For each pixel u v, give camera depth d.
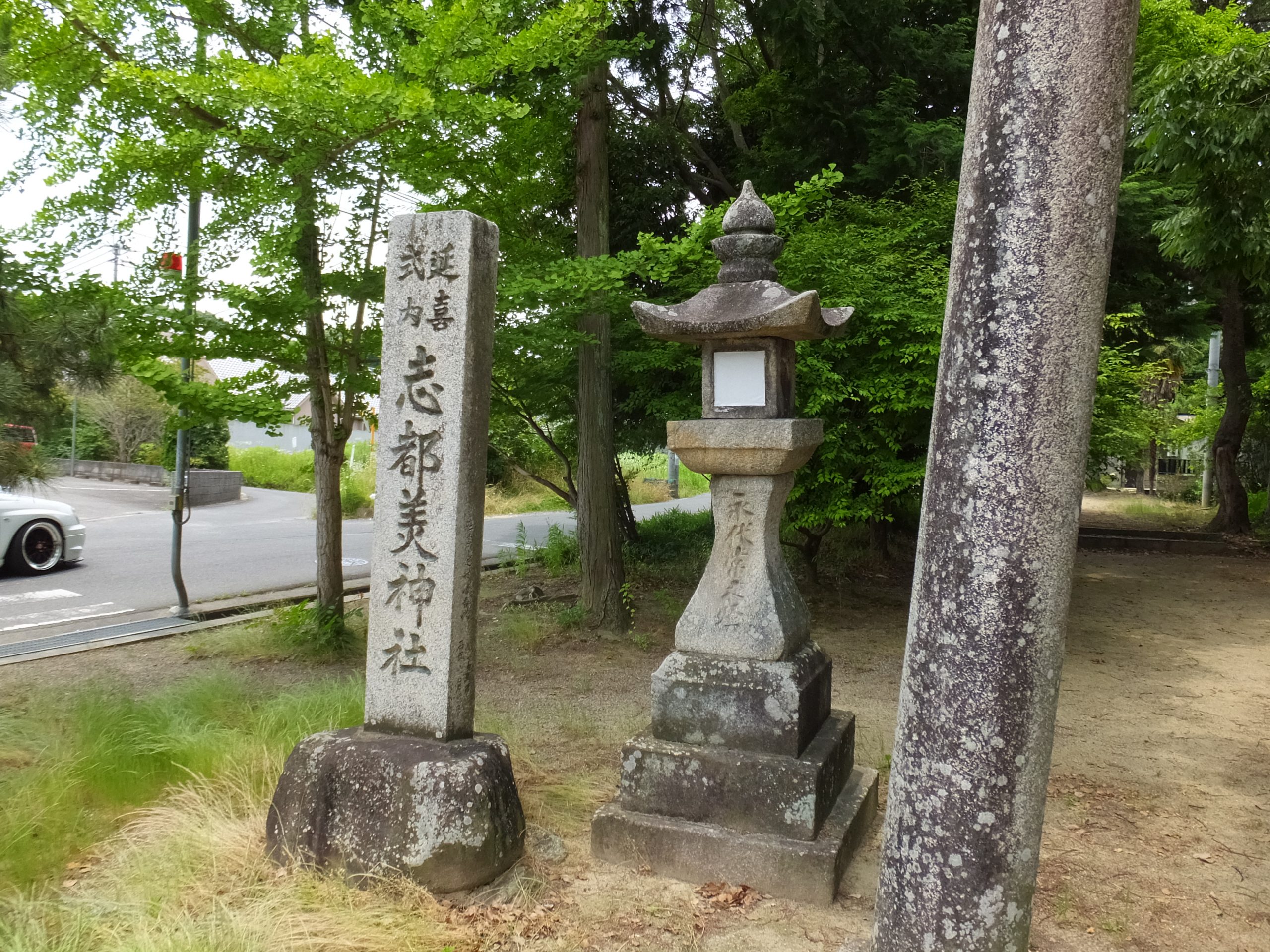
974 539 1.77
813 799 3.18
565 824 3.66
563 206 8.34
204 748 3.86
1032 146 1.72
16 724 4.08
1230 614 8.32
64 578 9.67
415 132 5.21
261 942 2.58
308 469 7.11
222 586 9.35
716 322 3.40
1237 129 6.20
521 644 6.73
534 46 4.94
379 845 2.99
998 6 1.78
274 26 5.81
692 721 3.45
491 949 2.74
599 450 7.06
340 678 5.64
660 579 9.23
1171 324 10.68
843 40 8.76
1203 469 18.39
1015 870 1.79
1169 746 4.75
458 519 3.28
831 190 8.73
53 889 2.92
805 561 8.94
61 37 5.00
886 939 1.91
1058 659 1.79
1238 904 3.12
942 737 1.81
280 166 5.14
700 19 10.43
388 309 3.38
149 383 5.36
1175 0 8.18
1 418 3.24
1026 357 1.73
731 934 2.88
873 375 6.55
